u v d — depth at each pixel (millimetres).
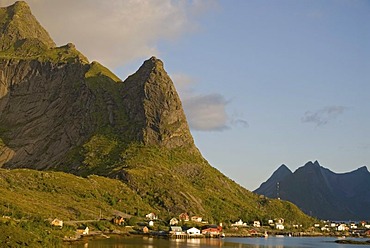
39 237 153875
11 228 147625
